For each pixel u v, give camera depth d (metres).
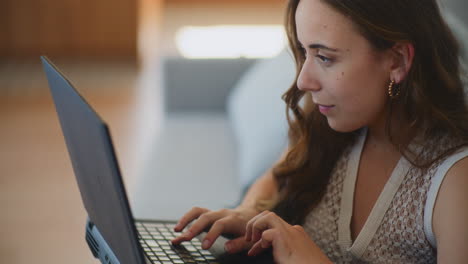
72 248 2.50
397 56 0.99
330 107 1.02
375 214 1.08
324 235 1.15
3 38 4.77
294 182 1.19
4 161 3.19
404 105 1.03
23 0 4.73
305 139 1.18
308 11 0.98
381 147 1.11
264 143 2.09
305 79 1.01
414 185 1.04
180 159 2.38
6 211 2.74
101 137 0.76
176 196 2.09
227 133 2.65
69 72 4.57
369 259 1.08
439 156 1.01
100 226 1.03
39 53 4.83
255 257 1.08
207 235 1.10
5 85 4.28
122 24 4.82
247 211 1.19
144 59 4.88
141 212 1.98
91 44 4.85
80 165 0.98
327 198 1.17
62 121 0.99
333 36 0.96
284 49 2.62
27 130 3.59
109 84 4.37
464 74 1.11
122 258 0.94
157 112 3.88
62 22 4.79
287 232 1.01
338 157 1.17
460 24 1.70
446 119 1.01
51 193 2.91
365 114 1.02
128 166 3.14
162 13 5.76
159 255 1.07
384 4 0.96
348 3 0.95
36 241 2.54
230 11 5.85
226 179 2.21
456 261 0.96
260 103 2.35
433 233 1.02
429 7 1.01
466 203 0.97
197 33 3.71
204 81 2.90
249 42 3.59
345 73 0.98
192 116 2.88
